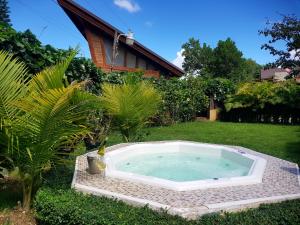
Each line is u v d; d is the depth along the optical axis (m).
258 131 15.21
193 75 20.66
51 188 5.48
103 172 6.67
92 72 10.13
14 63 5.09
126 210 4.64
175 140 11.89
